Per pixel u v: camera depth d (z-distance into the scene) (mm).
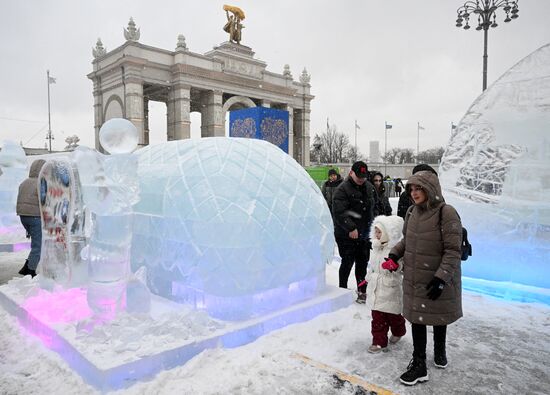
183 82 37344
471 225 5828
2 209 9469
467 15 15938
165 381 3061
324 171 20547
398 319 3875
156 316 3857
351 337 4016
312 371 3305
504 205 5578
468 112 6211
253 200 4082
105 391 2891
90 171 3520
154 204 4398
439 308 3139
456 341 3996
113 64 36281
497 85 5953
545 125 5379
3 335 4062
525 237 5387
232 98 41906
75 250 4160
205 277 3869
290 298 4484
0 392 3014
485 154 5859
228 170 4172
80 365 3164
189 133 38031
